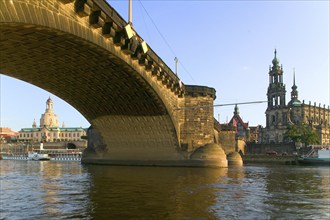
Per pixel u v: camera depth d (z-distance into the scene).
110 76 38.75
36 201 20.91
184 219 15.76
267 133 190.00
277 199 22.34
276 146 146.75
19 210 17.89
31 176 41.91
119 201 20.70
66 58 31.31
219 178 37.12
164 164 57.81
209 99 60.91
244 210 18.25
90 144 74.88
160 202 20.34
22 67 33.62
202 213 17.17
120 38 29.72
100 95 47.94
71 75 38.28
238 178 38.09
